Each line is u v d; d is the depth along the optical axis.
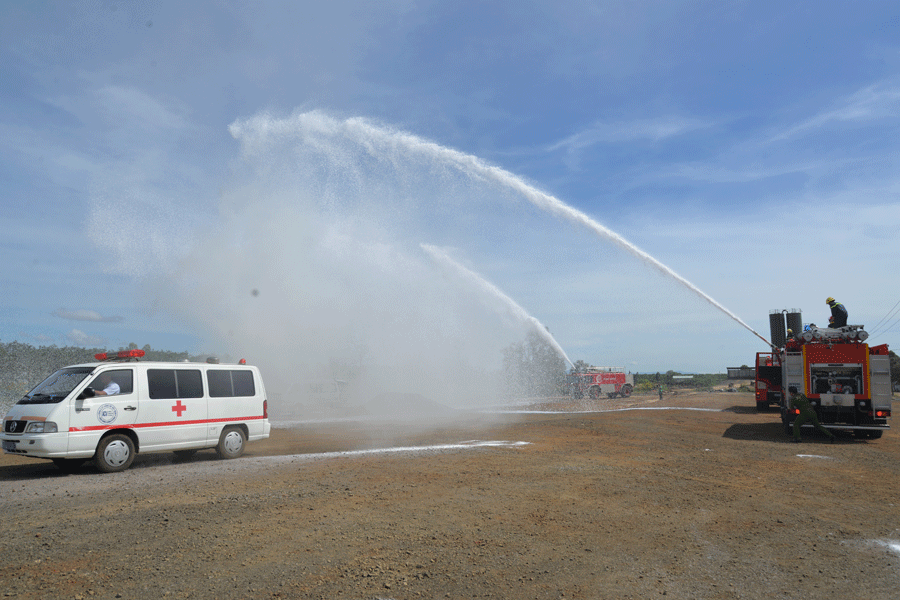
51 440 9.87
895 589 4.92
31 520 6.82
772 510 7.77
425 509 7.53
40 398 10.53
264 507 7.53
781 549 6.06
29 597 4.48
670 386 60.62
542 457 12.31
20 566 5.20
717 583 5.04
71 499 8.01
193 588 4.71
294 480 9.51
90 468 11.10
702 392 51.91
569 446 14.35
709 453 13.34
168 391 11.59
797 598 4.72
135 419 10.96
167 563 5.32
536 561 5.57
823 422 16.62
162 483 9.26
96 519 6.86
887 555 5.88
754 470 11.04
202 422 12.03
